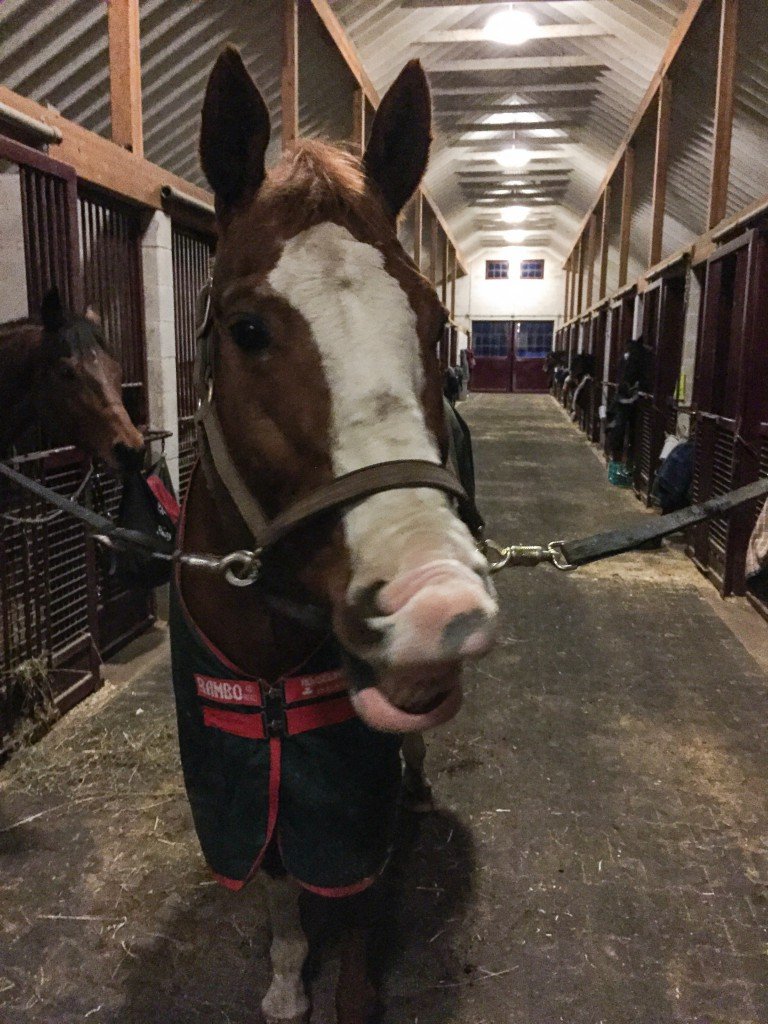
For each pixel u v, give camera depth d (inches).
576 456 403.5
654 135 350.6
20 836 89.9
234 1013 66.1
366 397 36.7
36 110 107.3
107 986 68.9
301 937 62.9
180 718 53.7
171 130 231.6
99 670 129.0
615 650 145.7
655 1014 65.7
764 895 79.7
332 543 36.7
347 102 278.5
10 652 110.2
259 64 224.5
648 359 300.4
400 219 49.4
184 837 89.7
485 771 103.4
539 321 958.4
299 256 39.3
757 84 251.1
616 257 638.5
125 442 106.0
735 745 110.6
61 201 109.6
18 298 119.1
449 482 36.4
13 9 159.9
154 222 144.3
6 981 69.3
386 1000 66.8
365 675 36.3
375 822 50.8
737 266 177.9
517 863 84.7
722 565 184.4
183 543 53.9
